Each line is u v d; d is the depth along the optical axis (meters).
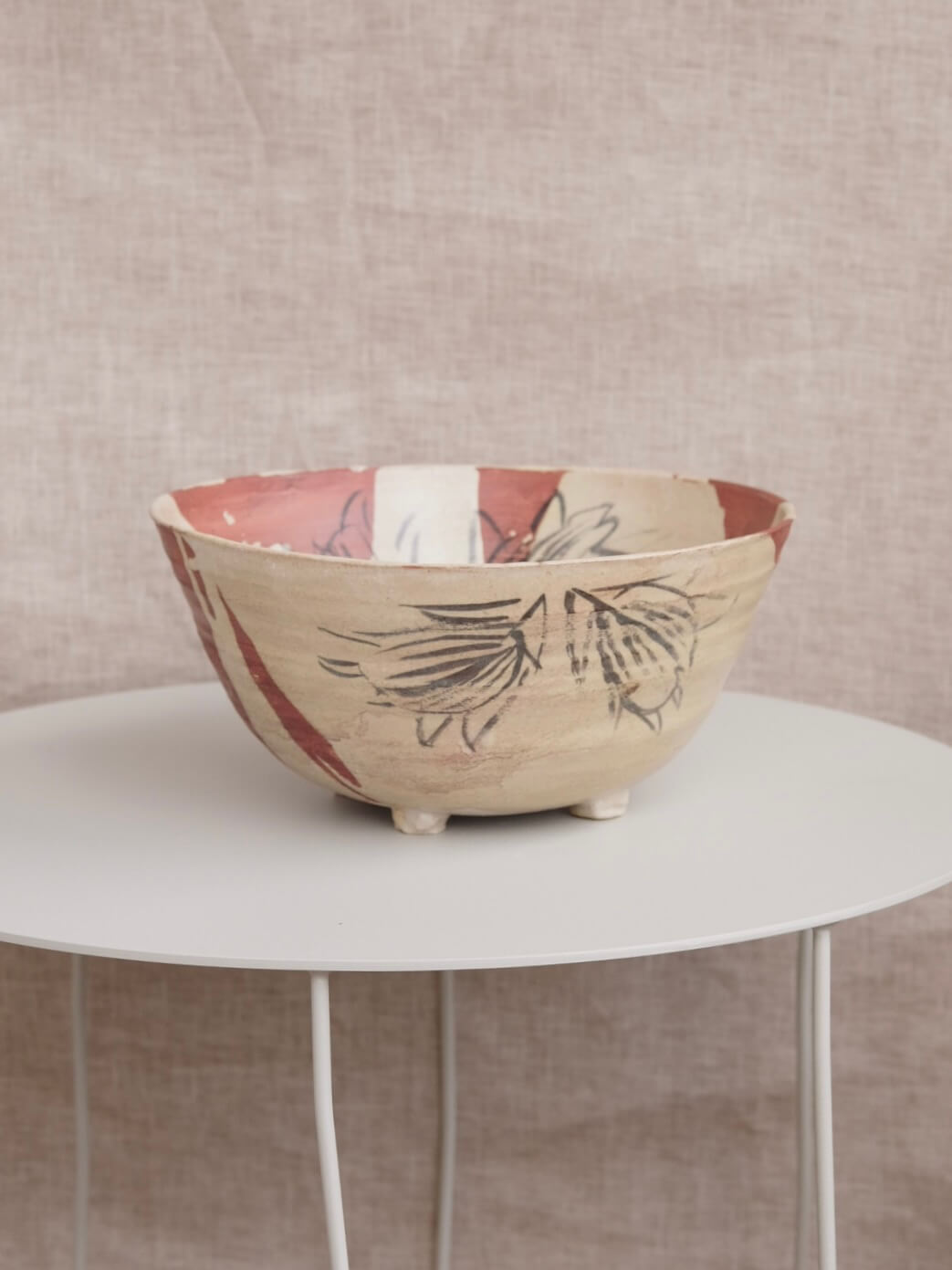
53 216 1.06
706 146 1.05
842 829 0.75
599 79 1.04
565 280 1.07
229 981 1.15
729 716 0.97
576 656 0.67
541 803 0.73
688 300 1.07
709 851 0.72
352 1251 1.19
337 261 1.07
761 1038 1.15
